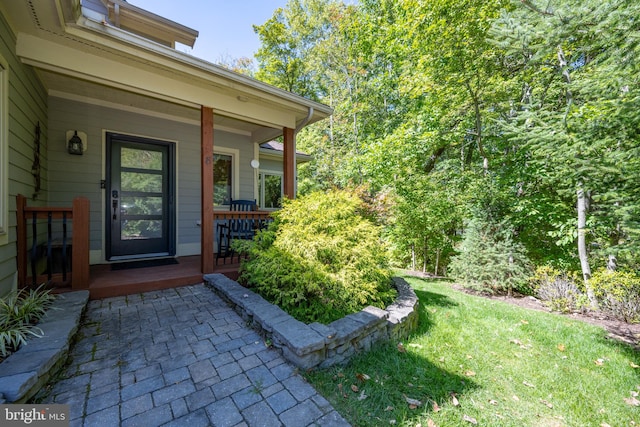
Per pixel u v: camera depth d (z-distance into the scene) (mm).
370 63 10898
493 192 5152
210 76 3328
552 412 1756
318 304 2711
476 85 5848
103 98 4070
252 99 3975
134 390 1556
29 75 2879
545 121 3746
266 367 1833
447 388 1900
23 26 2383
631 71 2398
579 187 3211
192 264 4172
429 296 4312
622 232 3629
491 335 2877
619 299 3600
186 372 1745
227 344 2100
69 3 2152
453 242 6223
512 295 4703
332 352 2023
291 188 4605
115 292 3012
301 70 14438
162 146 4785
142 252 4590
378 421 1516
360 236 3307
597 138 2852
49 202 3742
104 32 2541
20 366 1468
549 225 5266
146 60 2932
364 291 2789
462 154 8367
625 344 2826
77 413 1364
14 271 2473
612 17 2035
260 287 2920
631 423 1690
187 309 2725
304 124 4605
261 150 6582
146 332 2242
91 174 4078
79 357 1854
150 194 4664
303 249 2883
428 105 6887
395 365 2123
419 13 6027
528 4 2238
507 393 1922
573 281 4203
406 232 6215
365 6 9844
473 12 5164
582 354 2570
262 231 3477
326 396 1670
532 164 5137
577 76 3986
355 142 10977
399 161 7078
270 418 1406
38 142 3205
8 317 1869
